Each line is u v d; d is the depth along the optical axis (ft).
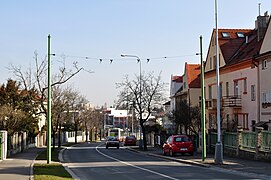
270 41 126.72
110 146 191.11
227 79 159.43
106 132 415.85
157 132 209.87
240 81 147.74
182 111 151.64
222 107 156.97
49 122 89.56
